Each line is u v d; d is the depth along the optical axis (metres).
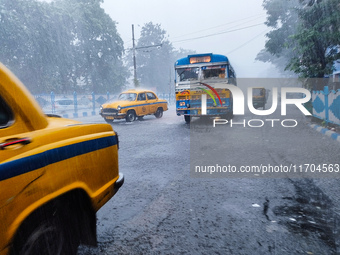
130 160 6.34
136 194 4.17
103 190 2.37
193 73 12.35
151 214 3.46
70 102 22.94
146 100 16.53
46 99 21.27
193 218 3.32
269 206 3.61
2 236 1.48
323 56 12.98
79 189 2.08
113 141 2.64
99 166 2.35
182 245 2.74
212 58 12.15
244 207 3.59
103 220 3.32
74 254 2.14
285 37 26.66
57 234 1.94
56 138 1.90
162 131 11.16
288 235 2.87
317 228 3.00
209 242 2.78
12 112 1.70
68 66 41.53
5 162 1.51
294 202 3.72
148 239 2.87
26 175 1.61
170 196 4.06
